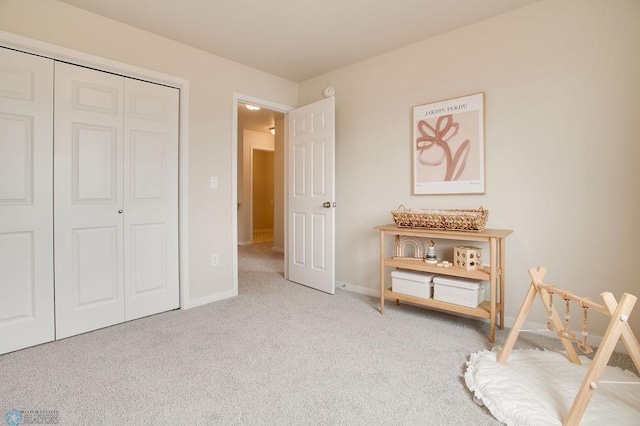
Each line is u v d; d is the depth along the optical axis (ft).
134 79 8.11
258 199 29.17
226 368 5.88
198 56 9.23
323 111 10.53
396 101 9.50
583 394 4.05
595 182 6.61
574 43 6.75
